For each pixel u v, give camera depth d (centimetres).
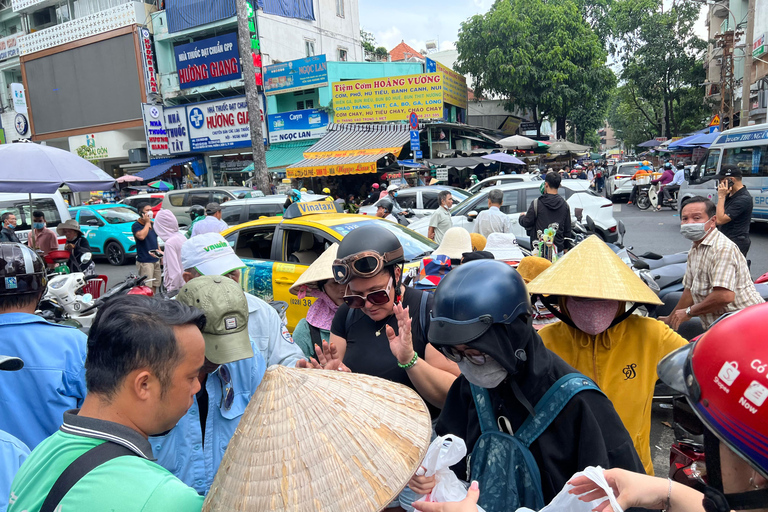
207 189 1489
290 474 96
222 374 182
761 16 2253
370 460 101
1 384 182
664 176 1831
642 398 205
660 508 108
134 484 99
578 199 942
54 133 2748
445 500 132
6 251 189
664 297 481
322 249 582
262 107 2159
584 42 2556
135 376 108
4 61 2917
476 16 2597
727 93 2753
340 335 229
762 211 1191
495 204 707
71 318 430
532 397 143
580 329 213
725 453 86
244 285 530
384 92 1973
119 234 1333
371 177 1902
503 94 2722
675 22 3222
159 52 2350
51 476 103
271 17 2194
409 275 403
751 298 318
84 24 2491
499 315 133
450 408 175
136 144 2464
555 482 140
